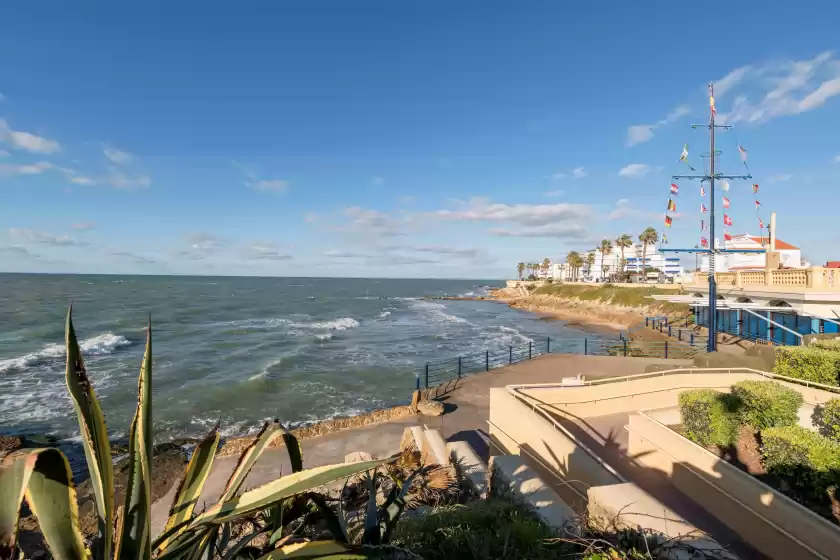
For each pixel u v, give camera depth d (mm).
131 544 1470
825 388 7793
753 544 5004
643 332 33562
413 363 26234
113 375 22844
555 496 4328
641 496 3809
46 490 1287
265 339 36531
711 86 15492
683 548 3072
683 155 15539
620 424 8914
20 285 119938
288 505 2098
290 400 18359
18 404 17672
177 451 12500
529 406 7719
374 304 86938
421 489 5496
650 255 102938
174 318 51750
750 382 6992
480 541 3217
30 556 6363
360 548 1679
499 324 51469
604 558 3006
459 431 11523
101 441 1432
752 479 5117
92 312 56062
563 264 140875
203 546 1793
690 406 6805
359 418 12641
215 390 19641
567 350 30844
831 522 4258
